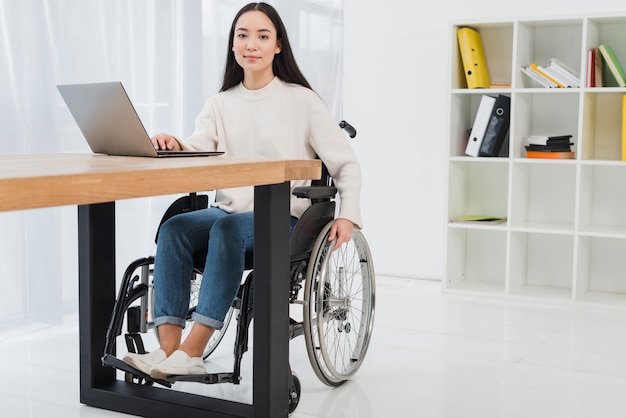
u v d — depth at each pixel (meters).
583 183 3.57
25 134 2.80
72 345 2.82
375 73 4.21
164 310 2.05
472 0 3.96
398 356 2.74
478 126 3.74
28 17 2.79
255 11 2.36
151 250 3.47
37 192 1.13
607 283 3.77
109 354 2.01
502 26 3.79
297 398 2.12
